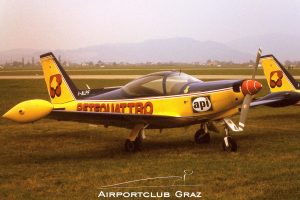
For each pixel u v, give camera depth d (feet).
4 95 98.17
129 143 36.24
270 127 48.65
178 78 37.52
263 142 38.73
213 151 35.14
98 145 40.04
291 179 25.39
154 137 43.19
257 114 61.26
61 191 24.43
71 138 43.93
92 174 28.30
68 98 41.73
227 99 34.78
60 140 42.86
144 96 37.40
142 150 36.88
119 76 213.46
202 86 35.99
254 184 24.58
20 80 180.04
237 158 31.91
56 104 42.42
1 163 32.60
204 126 38.32
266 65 56.24
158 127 37.81
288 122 52.80
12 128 50.88
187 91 36.19
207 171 28.04
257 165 29.25
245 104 34.47
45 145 40.24
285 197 22.02
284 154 32.96
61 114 32.96
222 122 36.14
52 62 42.42
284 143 37.91
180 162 31.17
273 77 55.52
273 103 52.13
